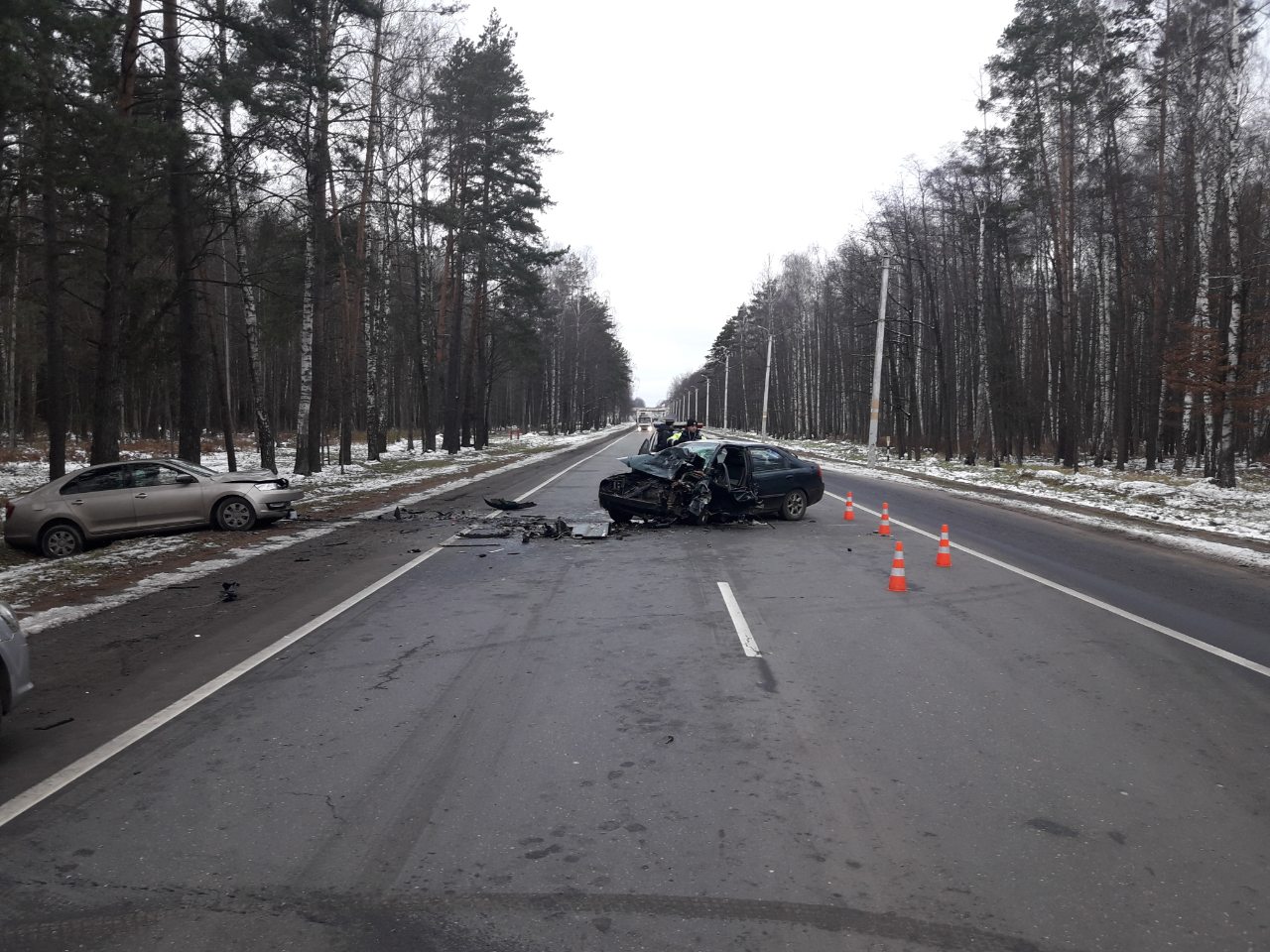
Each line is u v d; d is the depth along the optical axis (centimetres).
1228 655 724
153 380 2716
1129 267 3494
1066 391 3472
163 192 1945
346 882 357
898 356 5656
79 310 2995
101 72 1554
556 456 4353
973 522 1733
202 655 714
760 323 9706
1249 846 391
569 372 8962
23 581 1045
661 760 490
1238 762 491
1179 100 2575
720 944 313
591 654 715
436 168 3409
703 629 805
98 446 1675
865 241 5041
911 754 501
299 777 464
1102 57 3005
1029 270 4319
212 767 480
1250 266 2330
